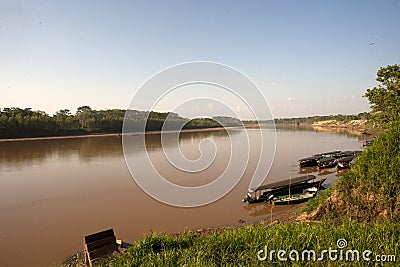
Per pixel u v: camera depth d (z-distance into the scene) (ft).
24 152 135.74
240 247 17.04
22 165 102.12
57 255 37.60
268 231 19.13
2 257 37.17
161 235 20.80
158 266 15.87
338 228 18.86
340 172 88.02
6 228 46.52
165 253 17.15
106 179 77.97
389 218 25.18
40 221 49.24
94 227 46.50
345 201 30.12
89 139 198.08
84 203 58.54
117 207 55.72
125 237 42.73
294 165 98.53
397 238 16.38
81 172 88.38
